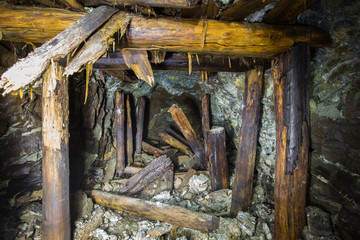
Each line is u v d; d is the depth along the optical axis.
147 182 3.46
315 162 2.05
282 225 1.94
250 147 2.61
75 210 2.78
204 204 3.09
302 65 1.77
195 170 3.67
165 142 4.91
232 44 1.72
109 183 3.63
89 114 3.46
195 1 1.30
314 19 1.71
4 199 2.54
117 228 2.74
